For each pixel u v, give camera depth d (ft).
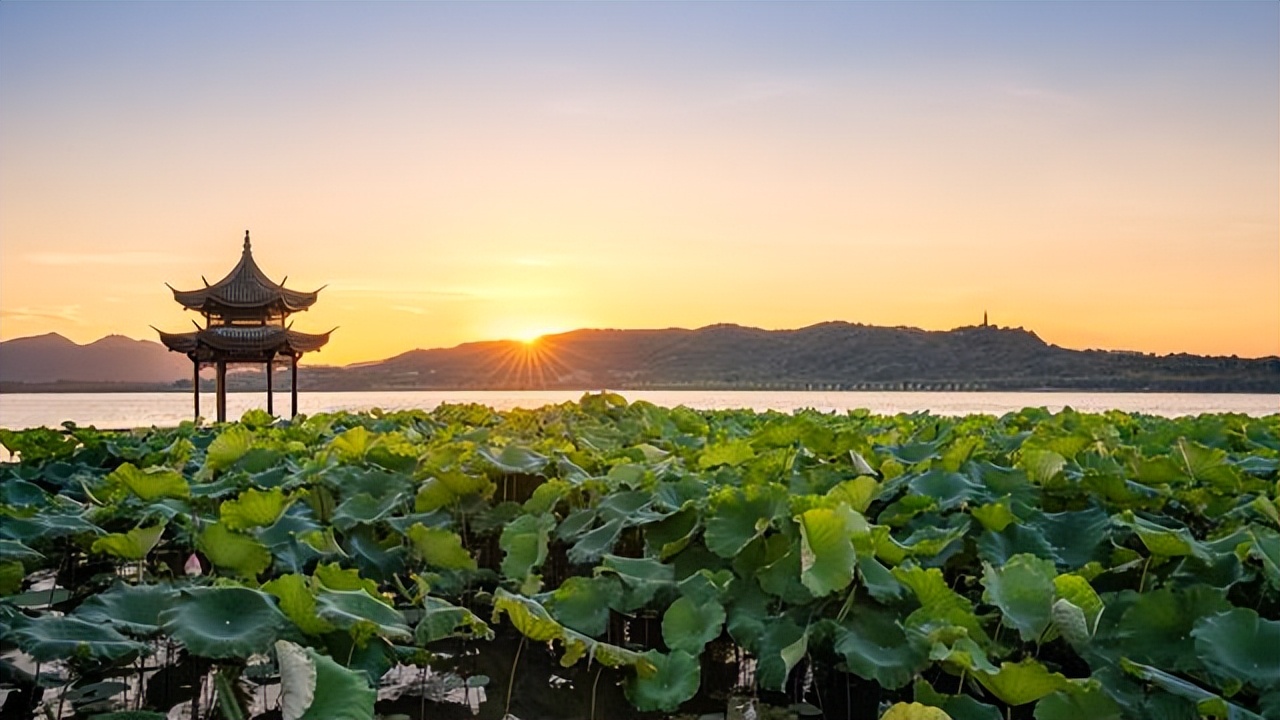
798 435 25.89
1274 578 14.42
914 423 39.55
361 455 26.27
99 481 25.68
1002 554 16.92
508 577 19.79
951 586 18.37
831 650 15.76
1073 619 13.47
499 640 19.21
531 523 20.76
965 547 17.87
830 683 16.83
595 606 17.47
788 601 15.97
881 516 19.17
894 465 22.39
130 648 13.58
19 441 30.50
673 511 18.85
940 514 19.21
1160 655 13.67
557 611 17.56
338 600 14.38
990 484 20.59
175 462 28.91
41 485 27.76
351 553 20.40
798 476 20.95
